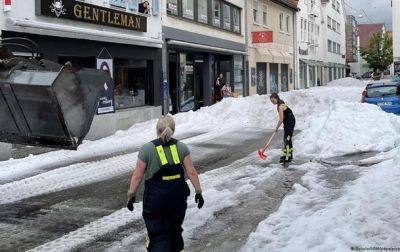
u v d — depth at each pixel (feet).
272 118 66.90
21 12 44.73
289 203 25.13
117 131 57.57
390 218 20.13
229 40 99.55
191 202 26.50
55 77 22.66
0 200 28.07
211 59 95.91
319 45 180.75
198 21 84.79
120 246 20.43
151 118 68.64
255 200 27.12
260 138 53.06
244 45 108.58
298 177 32.53
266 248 18.71
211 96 95.09
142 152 16.26
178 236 16.58
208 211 24.93
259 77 119.34
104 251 19.92
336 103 51.57
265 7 122.21
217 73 103.71
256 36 112.68
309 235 18.72
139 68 67.82
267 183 31.01
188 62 88.02
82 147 46.70
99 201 27.76
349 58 311.88
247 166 36.86
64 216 24.88
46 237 21.74
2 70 24.13
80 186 31.35
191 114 69.36
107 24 56.59
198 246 20.16
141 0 66.33
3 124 25.25
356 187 25.93
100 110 55.47
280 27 134.82
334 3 211.61
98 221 23.94
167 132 16.42
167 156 16.20
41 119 24.06
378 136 42.52
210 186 30.55
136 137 53.21
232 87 103.09
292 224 21.06
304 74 160.04
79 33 52.13
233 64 103.30
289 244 18.58
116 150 45.55
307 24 161.79
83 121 24.72
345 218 20.33
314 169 34.55
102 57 57.11
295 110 73.20
